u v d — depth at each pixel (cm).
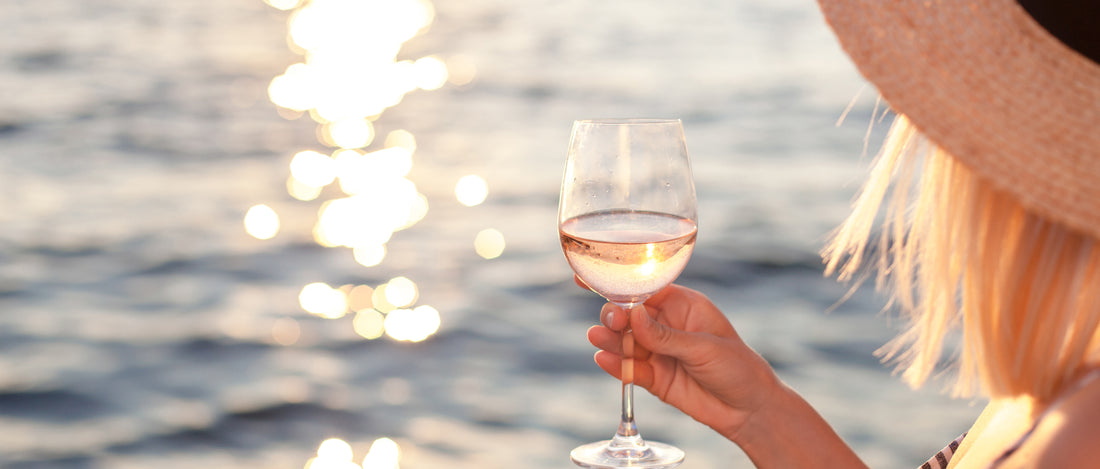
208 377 778
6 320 880
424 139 1673
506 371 759
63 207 1209
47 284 966
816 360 713
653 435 604
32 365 792
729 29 2695
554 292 915
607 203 123
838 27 82
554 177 1362
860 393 661
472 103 1972
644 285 123
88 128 1653
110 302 930
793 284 869
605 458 127
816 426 131
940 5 78
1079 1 73
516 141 1609
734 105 1716
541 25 3064
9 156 1443
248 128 1762
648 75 2106
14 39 2491
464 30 3144
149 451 665
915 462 580
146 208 1227
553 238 1085
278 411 717
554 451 633
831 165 1259
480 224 1158
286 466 639
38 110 1755
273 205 1277
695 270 915
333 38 3144
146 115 1794
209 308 923
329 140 1695
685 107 1741
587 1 3581
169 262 1042
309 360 805
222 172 1438
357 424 692
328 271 1027
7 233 1101
